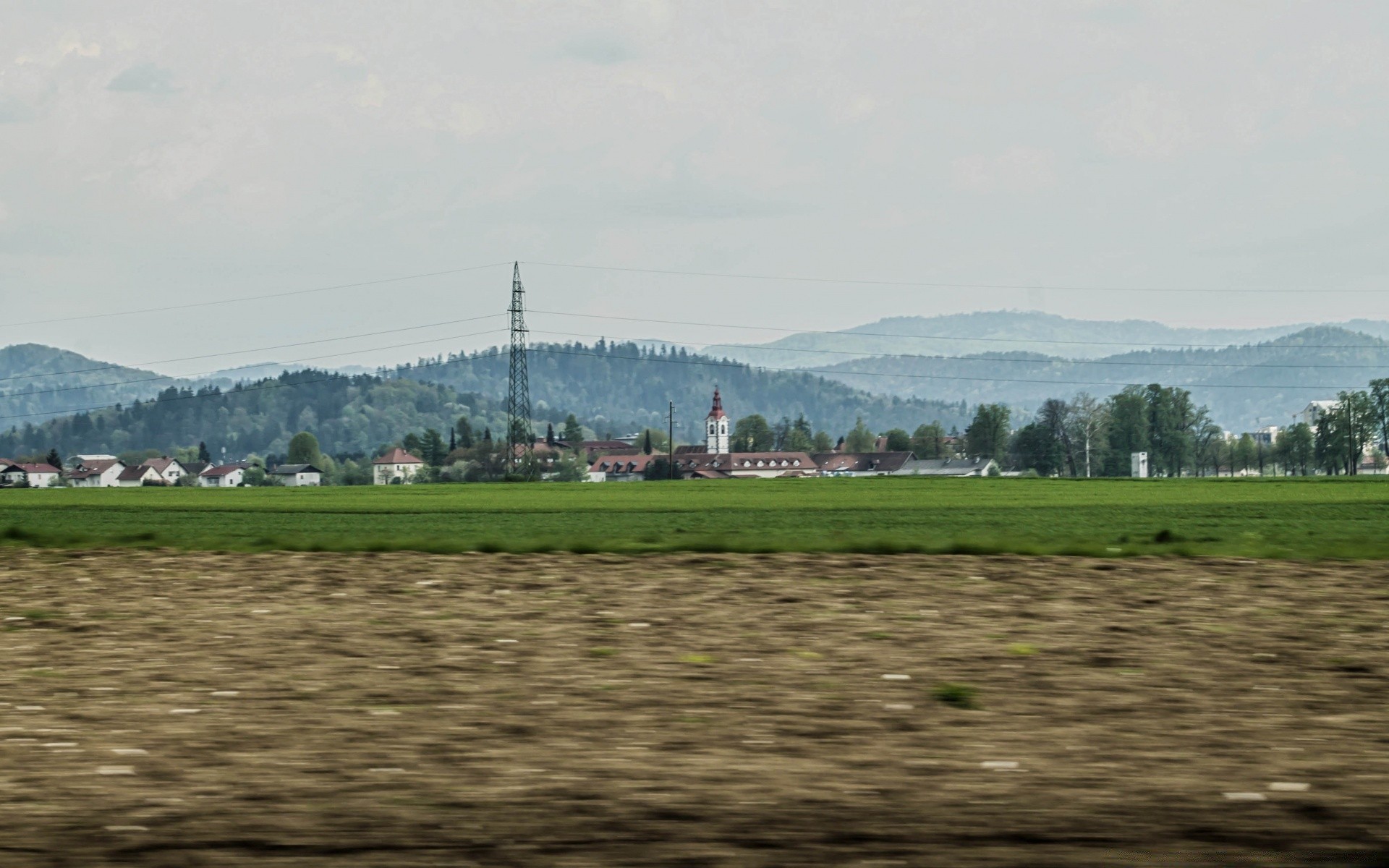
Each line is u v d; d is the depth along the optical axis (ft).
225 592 99.96
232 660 68.90
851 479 488.44
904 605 90.84
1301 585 101.71
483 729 52.39
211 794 43.21
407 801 42.37
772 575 109.91
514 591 99.81
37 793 43.34
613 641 75.10
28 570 117.91
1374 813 41.16
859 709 56.08
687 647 72.64
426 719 54.29
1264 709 56.08
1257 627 79.71
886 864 36.83
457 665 67.05
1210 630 78.48
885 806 41.88
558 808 41.65
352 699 58.44
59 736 51.47
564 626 81.30
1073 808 41.70
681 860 37.06
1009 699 58.03
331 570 116.26
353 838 38.86
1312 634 76.74
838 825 39.99
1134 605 90.12
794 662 67.77
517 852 37.73
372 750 48.98
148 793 43.34
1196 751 48.73
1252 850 37.93
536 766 46.60
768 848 37.99
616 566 118.11
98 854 37.63
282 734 51.60
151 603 93.45
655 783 44.39
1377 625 80.53
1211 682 61.98
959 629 79.20
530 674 64.54
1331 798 42.70
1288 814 41.01
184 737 51.13
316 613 87.97
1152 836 39.06
